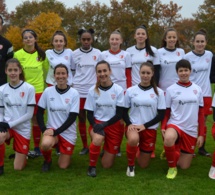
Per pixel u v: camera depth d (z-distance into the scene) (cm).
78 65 668
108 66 555
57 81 558
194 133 560
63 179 513
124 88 660
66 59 665
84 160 621
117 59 652
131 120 566
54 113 564
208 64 638
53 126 566
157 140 775
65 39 668
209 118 1081
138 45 661
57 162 606
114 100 557
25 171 551
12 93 554
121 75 655
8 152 661
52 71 663
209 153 661
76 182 500
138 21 5050
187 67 549
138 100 553
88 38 653
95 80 669
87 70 664
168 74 648
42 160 617
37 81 647
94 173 529
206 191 467
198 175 537
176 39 642
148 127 550
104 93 560
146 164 575
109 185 488
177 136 538
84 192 460
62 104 559
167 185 489
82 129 664
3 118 561
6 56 636
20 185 485
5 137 526
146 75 546
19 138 553
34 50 651
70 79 670
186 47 4984
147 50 650
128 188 477
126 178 519
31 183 494
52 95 564
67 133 566
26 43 635
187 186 486
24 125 557
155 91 552
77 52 670
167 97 566
